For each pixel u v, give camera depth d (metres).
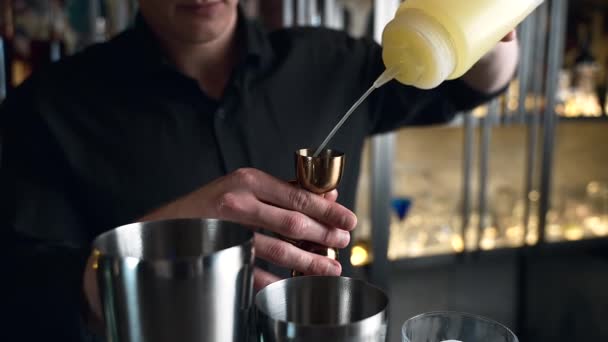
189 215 0.63
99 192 1.07
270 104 1.12
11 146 1.06
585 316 2.60
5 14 1.56
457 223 2.29
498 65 1.03
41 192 1.04
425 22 0.60
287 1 1.84
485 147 2.13
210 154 1.07
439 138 2.40
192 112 1.07
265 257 0.56
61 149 1.06
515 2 0.64
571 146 2.60
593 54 2.38
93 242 0.38
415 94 1.19
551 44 2.11
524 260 2.54
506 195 2.37
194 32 0.94
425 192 2.36
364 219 2.16
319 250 0.58
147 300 0.33
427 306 2.48
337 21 1.92
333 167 0.56
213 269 0.33
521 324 2.60
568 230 2.38
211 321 0.34
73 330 0.65
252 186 0.62
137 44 1.07
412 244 2.19
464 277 2.51
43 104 1.06
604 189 2.50
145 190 1.06
